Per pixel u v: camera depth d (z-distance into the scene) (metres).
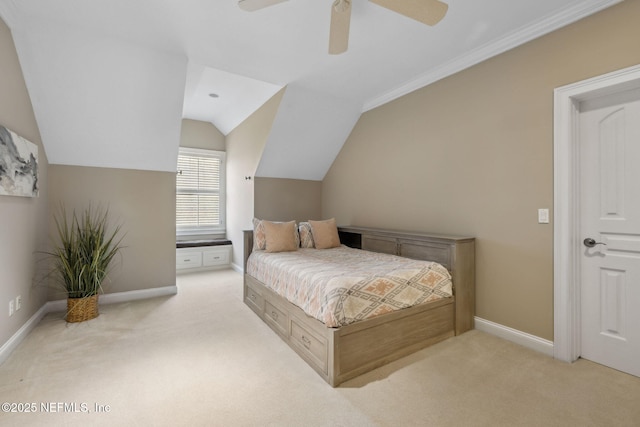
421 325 2.35
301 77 3.31
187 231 5.32
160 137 3.46
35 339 2.48
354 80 3.37
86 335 2.57
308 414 1.61
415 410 1.65
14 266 2.36
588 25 2.05
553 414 1.62
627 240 2.01
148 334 2.60
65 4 2.13
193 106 4.70
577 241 2.19
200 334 2.62
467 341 2.48
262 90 3.83
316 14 2.23
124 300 3.53
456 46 2.65
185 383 1.88
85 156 3.30
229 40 2.59
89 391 1.79
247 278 3.38
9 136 2.19
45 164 3.08
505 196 2.52
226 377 1.96
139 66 2.82
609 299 2.09
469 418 1.59
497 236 2.58
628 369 2.00
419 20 1.80
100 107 2.99
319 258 2.96
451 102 2.97
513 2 2.07
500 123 2.56
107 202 3.47
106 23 2.35
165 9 2.18
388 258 2.94
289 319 2.42
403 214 3.53
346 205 4.54
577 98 2.16
